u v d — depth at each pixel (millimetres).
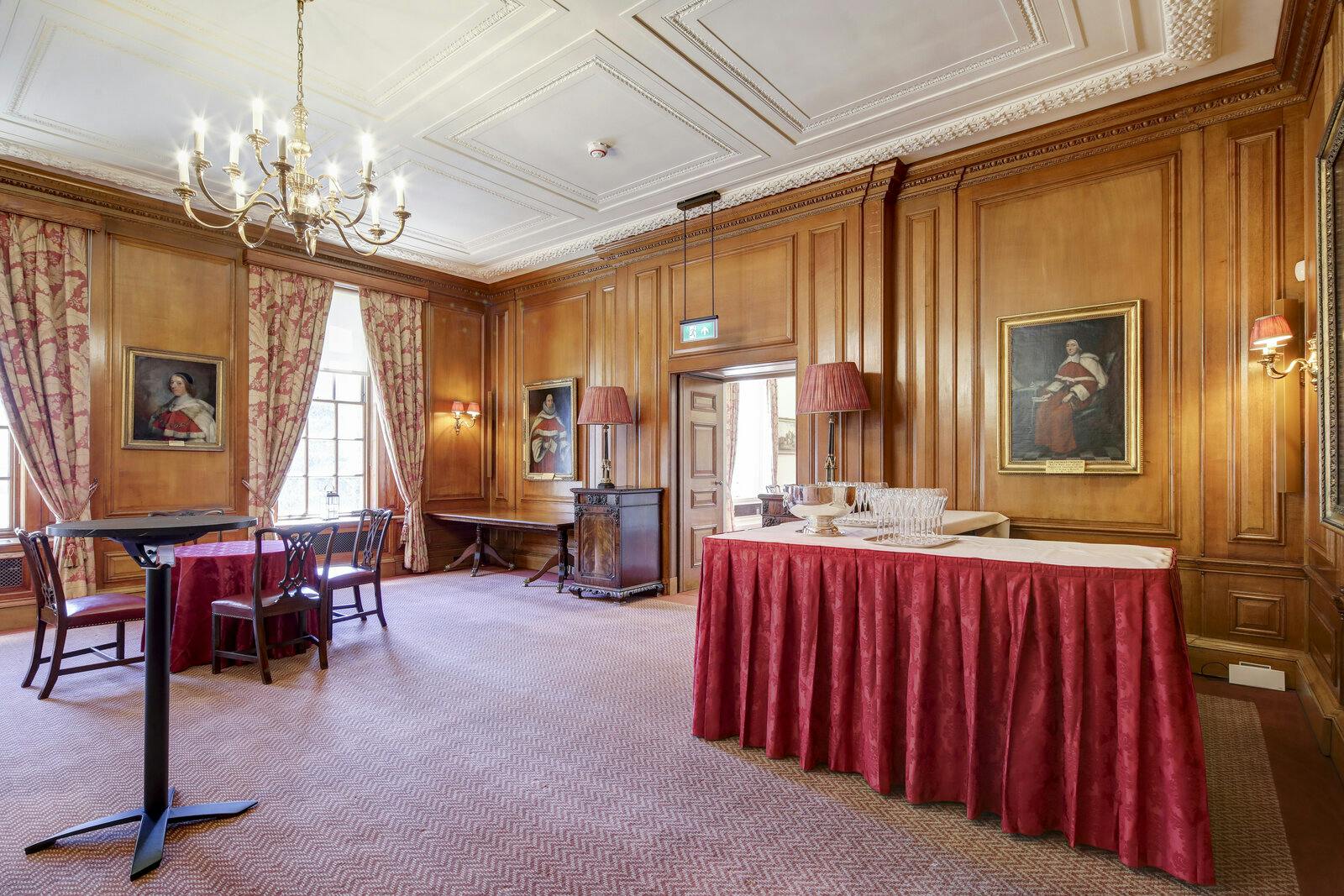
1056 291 4555
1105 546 2674
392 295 7527
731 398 9047
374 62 3924
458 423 8133
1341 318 2719
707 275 6238
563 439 7590
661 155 5164
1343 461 2697
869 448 5164
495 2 3406
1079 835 2205
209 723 3318
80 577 5277
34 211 5094
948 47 3828
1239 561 3914
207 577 4312
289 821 2402
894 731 2592
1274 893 1971
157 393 5758
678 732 3203
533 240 7117
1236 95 3959
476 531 7781
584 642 4789
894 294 5230
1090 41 3748
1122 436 4277
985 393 4812
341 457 7387
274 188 5621
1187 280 4109
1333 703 2961
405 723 3324
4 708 3551
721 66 4000
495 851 2219
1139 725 2100
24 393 5074
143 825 2287
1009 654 2338
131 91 4160
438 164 5266
